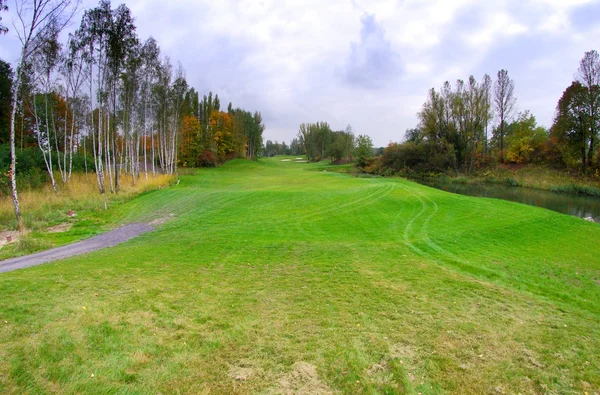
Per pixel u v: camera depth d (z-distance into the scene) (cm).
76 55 2334
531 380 384
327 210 1727
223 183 3466
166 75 3619
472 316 553
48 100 2816
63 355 392
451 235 1238
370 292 652
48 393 329
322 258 909
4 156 2598
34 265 896
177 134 4694
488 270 856
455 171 5094
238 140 7556
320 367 397
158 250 991
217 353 421
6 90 3164
